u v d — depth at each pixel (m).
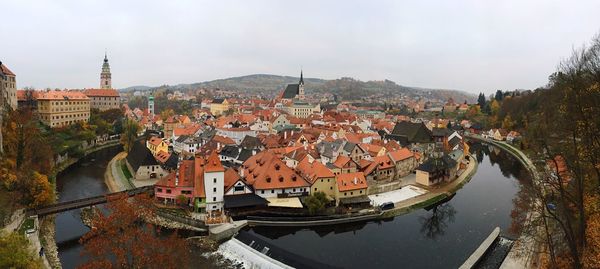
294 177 98.50
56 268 64.56
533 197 68.50
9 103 156.00
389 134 189.25
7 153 107.19
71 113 196.62
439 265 69.81
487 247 72.62
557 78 61.56
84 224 85.31
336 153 128.75
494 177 139.25
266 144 157.38
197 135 185.75
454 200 109.12
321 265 67.50
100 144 190.25
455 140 184.25
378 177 121.00
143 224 77.06
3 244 48.12
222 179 90.50
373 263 70.50
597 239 45.41
